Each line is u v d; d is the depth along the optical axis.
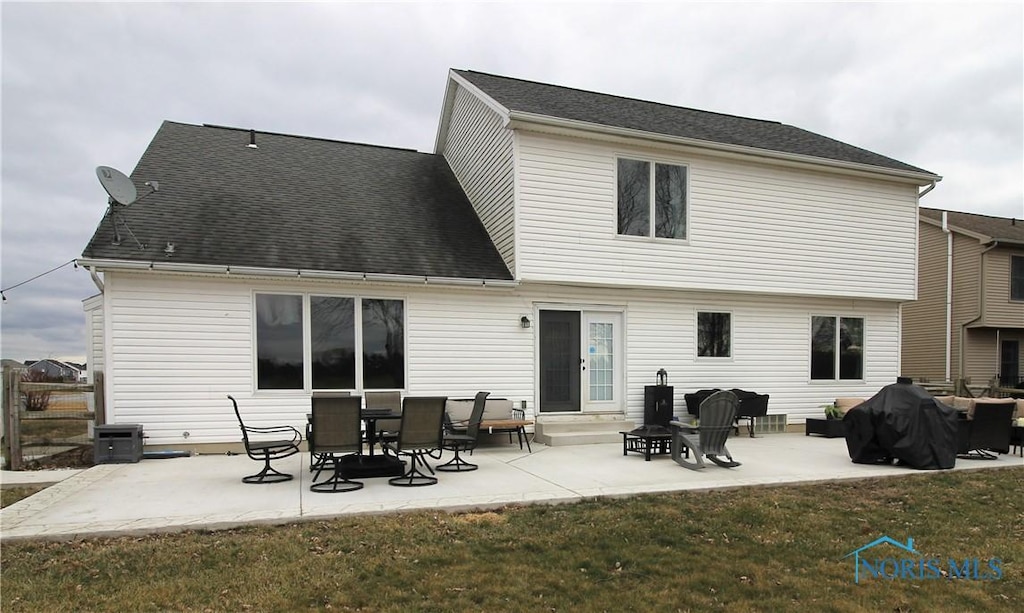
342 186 11.85
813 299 12.57
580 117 10.42
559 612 3.44
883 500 6.19
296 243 9.46
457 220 11.68
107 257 7.97
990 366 19.52
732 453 9.19
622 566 4.18
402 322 9.72
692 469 7.59
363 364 9.45
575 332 10.87
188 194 9.98
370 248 9.91
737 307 11.94
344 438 6.38
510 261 10.25
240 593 3.65
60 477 7.14
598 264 10.48
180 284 8.52
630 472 7.37
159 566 4.06
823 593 3.78
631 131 10.31
